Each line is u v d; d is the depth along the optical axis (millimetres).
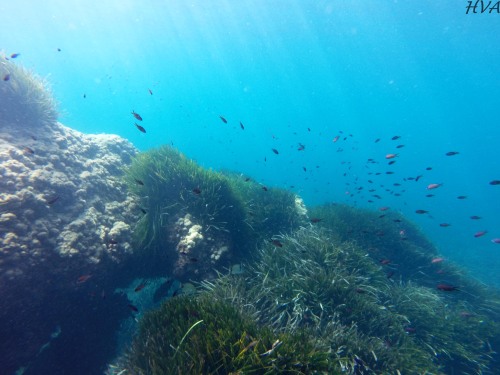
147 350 1249
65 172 1966
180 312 1351
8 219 1411
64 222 1664
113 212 1980
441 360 1840
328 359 1195
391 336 1738
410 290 2234
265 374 1045
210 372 1053
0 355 1369
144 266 1933
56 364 1579
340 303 1764
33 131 2129
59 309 1550
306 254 2080
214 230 2033
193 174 2209
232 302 1590
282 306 1706
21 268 1371
